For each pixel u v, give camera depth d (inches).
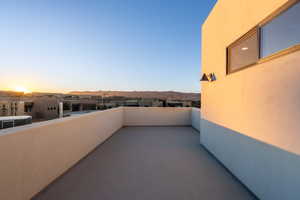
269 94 57.6
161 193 67.4
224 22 98.1
